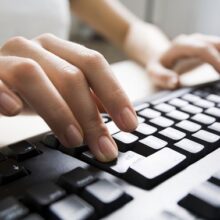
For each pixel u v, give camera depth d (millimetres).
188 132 225
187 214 147
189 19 929
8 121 278
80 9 714
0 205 143
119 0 1155
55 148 211
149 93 364
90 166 190
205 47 430
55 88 212
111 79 226
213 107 272
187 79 407
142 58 539
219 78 374
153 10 1045
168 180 174
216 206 145
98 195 152
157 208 152
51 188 156
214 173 172
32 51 246
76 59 235
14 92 203
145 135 219
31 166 187
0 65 211
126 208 151
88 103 214
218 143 213
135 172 173
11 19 567
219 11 835
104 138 202
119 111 219
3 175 171
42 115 205
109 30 692
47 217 144
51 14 610
